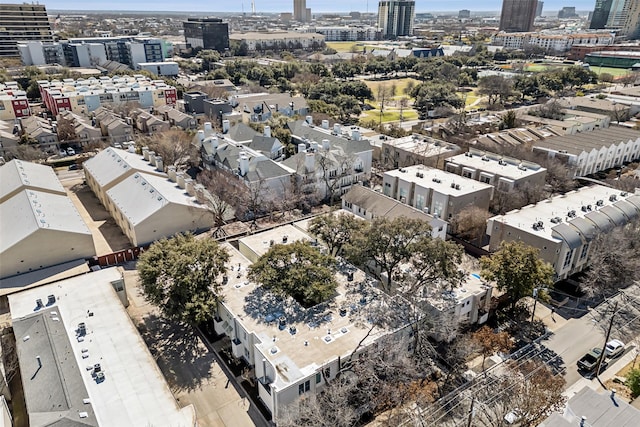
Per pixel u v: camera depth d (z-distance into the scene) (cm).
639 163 11912
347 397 4434
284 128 12256
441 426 4447
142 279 5491
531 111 15825
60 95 15300
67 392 4031
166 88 16975
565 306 6384
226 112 14488
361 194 8525
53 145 12400
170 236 7588
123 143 12138
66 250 6700
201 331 5769
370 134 13200
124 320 5109
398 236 5738
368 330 4944
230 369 5156
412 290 5566
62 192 8281
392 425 4444
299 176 9331
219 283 5778
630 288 6731
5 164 9262
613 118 15162
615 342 5503
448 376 5094
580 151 10650
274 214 8956
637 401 4656
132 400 4075
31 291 5644
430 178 8944
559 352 5481
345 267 6191
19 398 4638
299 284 5206
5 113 14925
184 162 11094
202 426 4450
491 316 6128
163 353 5388
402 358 4697
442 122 15388
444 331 5147
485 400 4697
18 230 6581
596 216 7244
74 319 5106
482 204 8444
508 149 10956
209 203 8206
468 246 7794
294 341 4759
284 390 4131
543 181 9288
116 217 8438
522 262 5706
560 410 4478
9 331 5275
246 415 4578
